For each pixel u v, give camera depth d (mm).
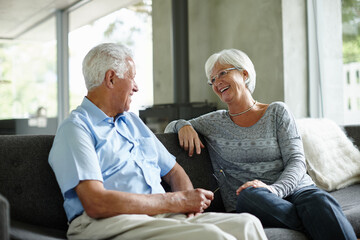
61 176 1419
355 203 1991
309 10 4500
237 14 5059
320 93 4488
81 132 1488
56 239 1275
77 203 1463
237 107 2047
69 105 7098
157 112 5582
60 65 7188
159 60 6094
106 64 1636
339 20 4227
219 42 5363
